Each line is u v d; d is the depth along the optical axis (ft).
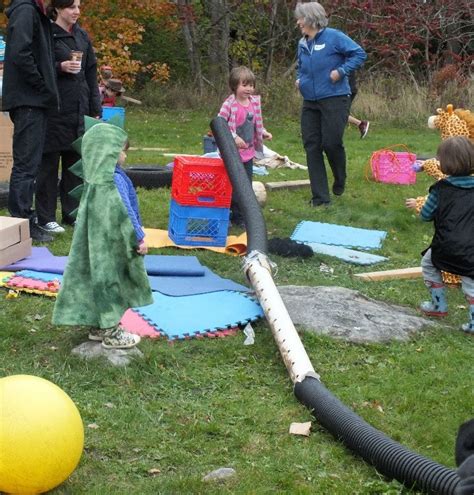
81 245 14.55
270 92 56.54
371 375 14.98
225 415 13.46
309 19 25.21
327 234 23.17
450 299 18.95
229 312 16.87
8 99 20.42
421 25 59.06
